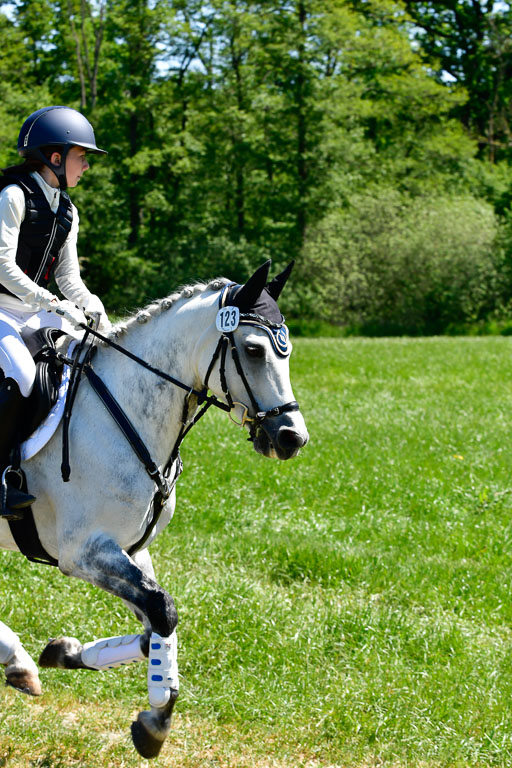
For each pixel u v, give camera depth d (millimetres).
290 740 6633
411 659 7891
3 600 8484
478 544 10844
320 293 54875
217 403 5863
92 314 6359
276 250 55281
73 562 5742
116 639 5926
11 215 5805
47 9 58469
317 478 13516
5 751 6227
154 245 57438
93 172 52281
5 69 54781
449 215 55094
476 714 6977
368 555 10344
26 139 5977
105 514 5750
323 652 7859
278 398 5605
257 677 7383
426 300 54469
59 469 5852
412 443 16156
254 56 55312
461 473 14148
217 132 55938
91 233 54219
